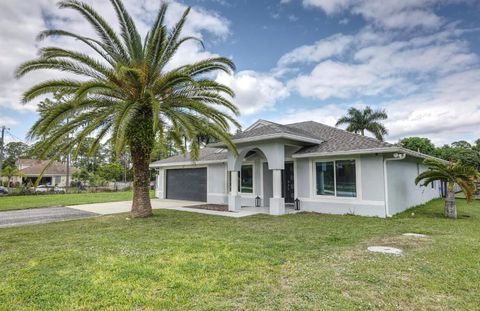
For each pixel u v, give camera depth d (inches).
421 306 150.2
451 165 457.4
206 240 307.3
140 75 414.6
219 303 154.2
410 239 302.0
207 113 460.1
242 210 580.4
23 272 208.5
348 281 184.2
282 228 377.4
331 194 532.7
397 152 449.4
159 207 668.7
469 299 157.8
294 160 588.4
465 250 253.8
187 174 891.4
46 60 397.1
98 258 241.8
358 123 1414.9
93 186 1615.4
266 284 180.9
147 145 469.7
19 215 560.4
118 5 442.6
